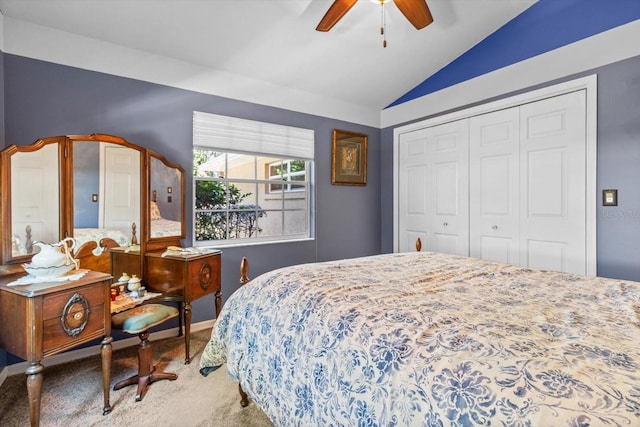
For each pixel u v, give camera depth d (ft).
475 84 10.26
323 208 12.17
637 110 7.23
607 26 7.63
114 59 7.99
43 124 7.13
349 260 6.48
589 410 1.93
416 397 2.52
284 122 11.08
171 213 8.62
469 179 10.59
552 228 8.68
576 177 8.21
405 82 11.75
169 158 8.81
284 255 11.13
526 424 1.98
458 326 3.07
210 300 9.47
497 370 2.38
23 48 6.89
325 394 3.26
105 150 7.32
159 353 7.76
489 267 5.80
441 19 8.77
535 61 8.86
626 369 2.28
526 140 9.14
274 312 4.26
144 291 7.18
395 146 13.07
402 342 2.93
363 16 8.11
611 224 7.65
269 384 3.99
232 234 10.54
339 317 3.54
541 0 8.67
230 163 10.53
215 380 6.55
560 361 2.40
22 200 6.00
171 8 7.11
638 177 7.24
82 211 6.93
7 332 4.93
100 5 6.79
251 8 7.40
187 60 9.03
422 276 5.09
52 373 6.78
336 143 12.42
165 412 5.52
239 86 10.05
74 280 5.26
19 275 5.68
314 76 10.63
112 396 5.96
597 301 3.91
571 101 8.25
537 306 3.70
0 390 6.13
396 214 13.07
